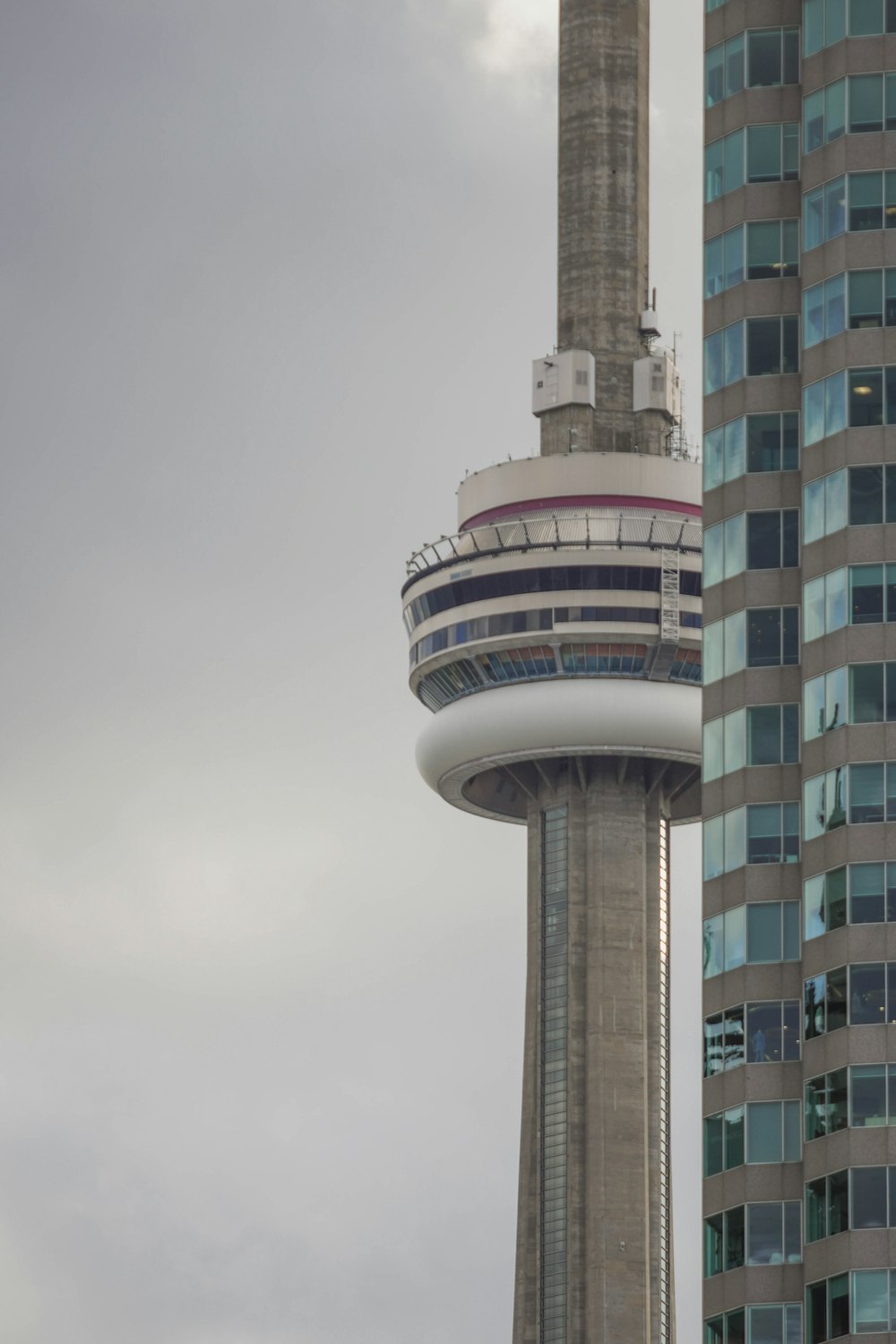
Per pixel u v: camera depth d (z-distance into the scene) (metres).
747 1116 166.25
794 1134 165.12
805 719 172.38
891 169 179.00
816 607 173.75
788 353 180.25
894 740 168.50
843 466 174.50
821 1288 160.62
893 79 180.75
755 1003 168.38
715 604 178.00
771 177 183.50
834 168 180.38
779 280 181.62
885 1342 157.38
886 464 173.75
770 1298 162.75
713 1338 164.38
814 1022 166.00
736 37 187.12
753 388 180.12
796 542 176.62
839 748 169.62
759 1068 167.00
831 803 169.12
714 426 181.50
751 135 184.62
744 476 178.75
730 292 182.62
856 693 169.88
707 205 185.88
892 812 167.25
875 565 172.12
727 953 170.50
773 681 174.12
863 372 175.88
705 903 172.88
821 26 184.00
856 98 180.75
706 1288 165.75
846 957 165.12
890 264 177.25
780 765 172.50
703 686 177.12
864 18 182.12
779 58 185.75
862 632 170.88
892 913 165.12
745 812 172.12
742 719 174.12
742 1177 165.38
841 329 177.12
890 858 166.12
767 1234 163.75
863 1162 160.62
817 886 168.38
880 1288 158.25
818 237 180.25
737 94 185.88
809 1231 162.38
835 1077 163.62
